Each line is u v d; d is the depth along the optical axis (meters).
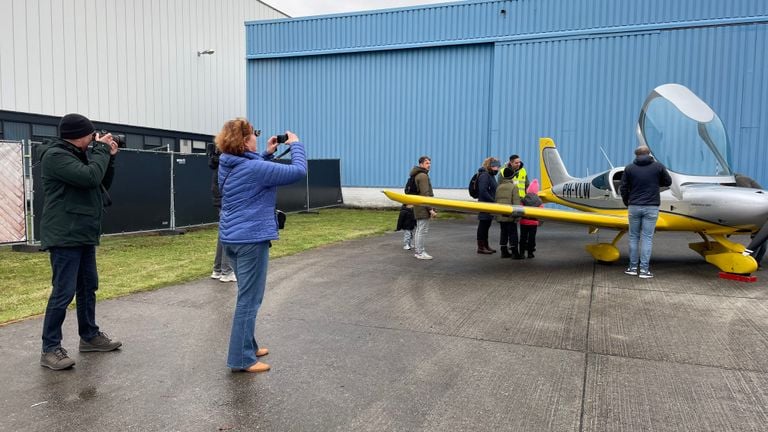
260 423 2.72
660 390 3.12
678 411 2.85
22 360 3.58
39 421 2.73
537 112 14.38
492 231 11.37
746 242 9.63
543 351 3.79
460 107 15.55
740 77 12.46
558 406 2.91
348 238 9.88
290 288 5.78
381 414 2.81
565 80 14.03
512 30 14.53
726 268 6.40
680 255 8.09
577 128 13.98
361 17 16.36
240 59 23.39
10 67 13.86
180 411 2.85
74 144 3.42
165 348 3.84
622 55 13.42
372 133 16.67
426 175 7.82
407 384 3.21
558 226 12.48
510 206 6.82
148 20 18.38
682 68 12.91
